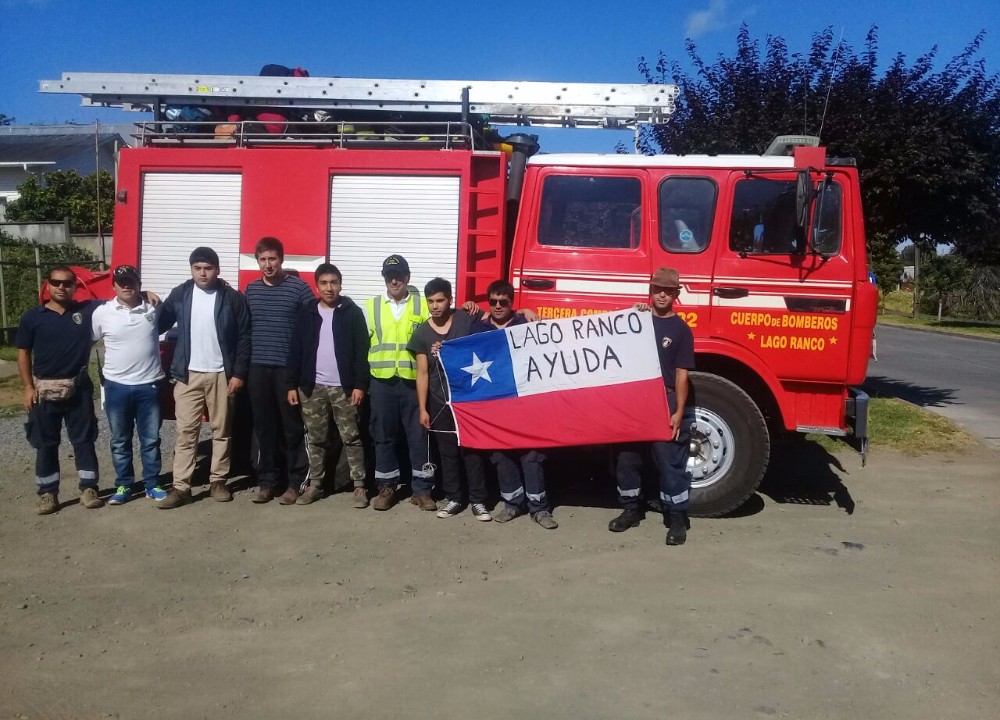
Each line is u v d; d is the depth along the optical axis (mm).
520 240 6719
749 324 6434
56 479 6629
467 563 5602
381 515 6617
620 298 6574
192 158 7141
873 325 6438
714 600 5012
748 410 6387
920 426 9953
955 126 10367
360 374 6555
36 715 3766
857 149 10320
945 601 5031
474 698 3910
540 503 6387
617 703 3871
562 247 6664
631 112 7582
